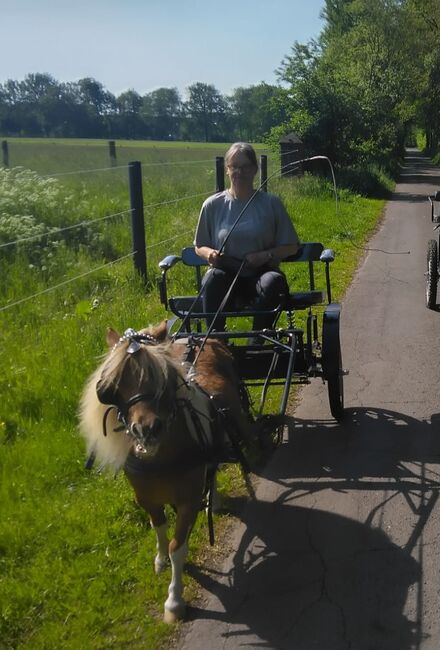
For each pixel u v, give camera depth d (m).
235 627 3.72
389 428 6.01
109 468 4.63
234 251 5.47
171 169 23.52
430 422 6.10
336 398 5.87
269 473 5.33
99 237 11.45
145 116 94.81
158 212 14.62
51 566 4.22
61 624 3.78
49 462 5.26
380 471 5.30
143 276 9.63
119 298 8.79
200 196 16.69
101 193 16.59
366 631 3.65
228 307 5.52
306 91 26.06
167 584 4.05
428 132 68.25
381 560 4.23
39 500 4.88
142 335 3.55
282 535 4.53
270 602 3.90
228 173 5.53
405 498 4.89
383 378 7.14
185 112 94.94
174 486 3.64
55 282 9.33
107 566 4.23
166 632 3.69
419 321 9.16
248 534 4.55
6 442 5.56
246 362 5.50
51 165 25.12
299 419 6.25
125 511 4.74
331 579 4.07
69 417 5.94
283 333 5.24
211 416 3.83
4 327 7.57
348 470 5.33
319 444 5.77
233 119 88.56
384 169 34.12
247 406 5.10
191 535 4.52
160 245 11.38
